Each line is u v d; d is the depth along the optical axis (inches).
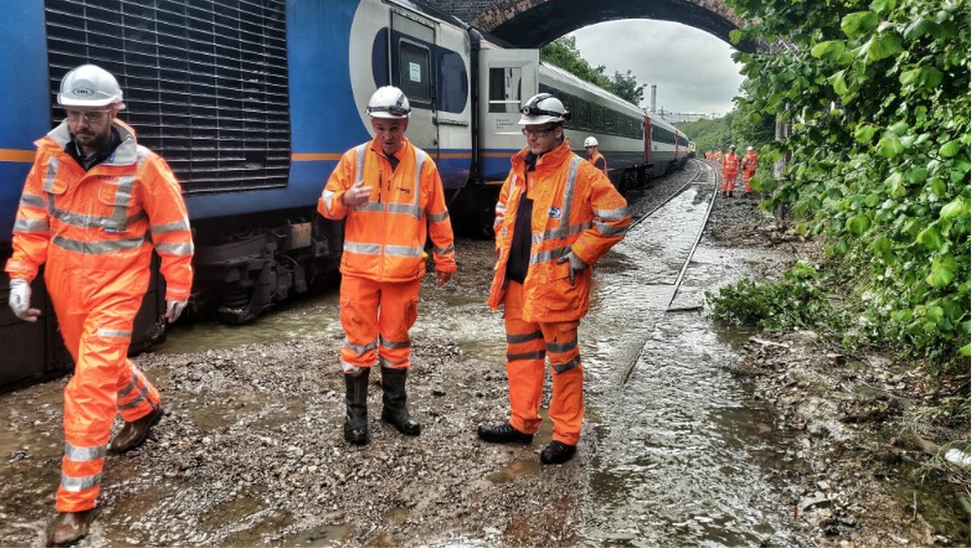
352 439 155.6
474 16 823.1
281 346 231.8
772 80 186.7
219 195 233.0
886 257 138.9
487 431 160.4
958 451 157.6
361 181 148.6
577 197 141.3
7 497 131.7
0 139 165.2
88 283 122.9
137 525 123.3
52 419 167.6
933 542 123.7
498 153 471.8
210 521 125.5
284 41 259.0
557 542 122.3
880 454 156.8
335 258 328.5
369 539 121.3
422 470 146.2
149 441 153.3
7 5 165.0
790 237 541.0
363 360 155.6
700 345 249.0
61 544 116.4
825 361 221.3
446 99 403.5
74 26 181.2
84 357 120.6
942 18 116.9
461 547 119.6
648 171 1290.6
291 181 267.0
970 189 111.3
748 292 291.7
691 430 172.7
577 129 701.3
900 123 125.2
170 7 208.8
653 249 498.3
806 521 131.0
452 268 166.6
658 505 135.7
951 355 204.4
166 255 129.8
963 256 121.7
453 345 237.9
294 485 138.0
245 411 174.1
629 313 298.7
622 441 165.0
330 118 287.0
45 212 124.8
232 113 235.5
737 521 130.6
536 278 142.6
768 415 183.9
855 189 151.9
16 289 122.0
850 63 142.9
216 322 264.5
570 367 148.1
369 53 314.3
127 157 122.9
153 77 204.4
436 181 157.1
